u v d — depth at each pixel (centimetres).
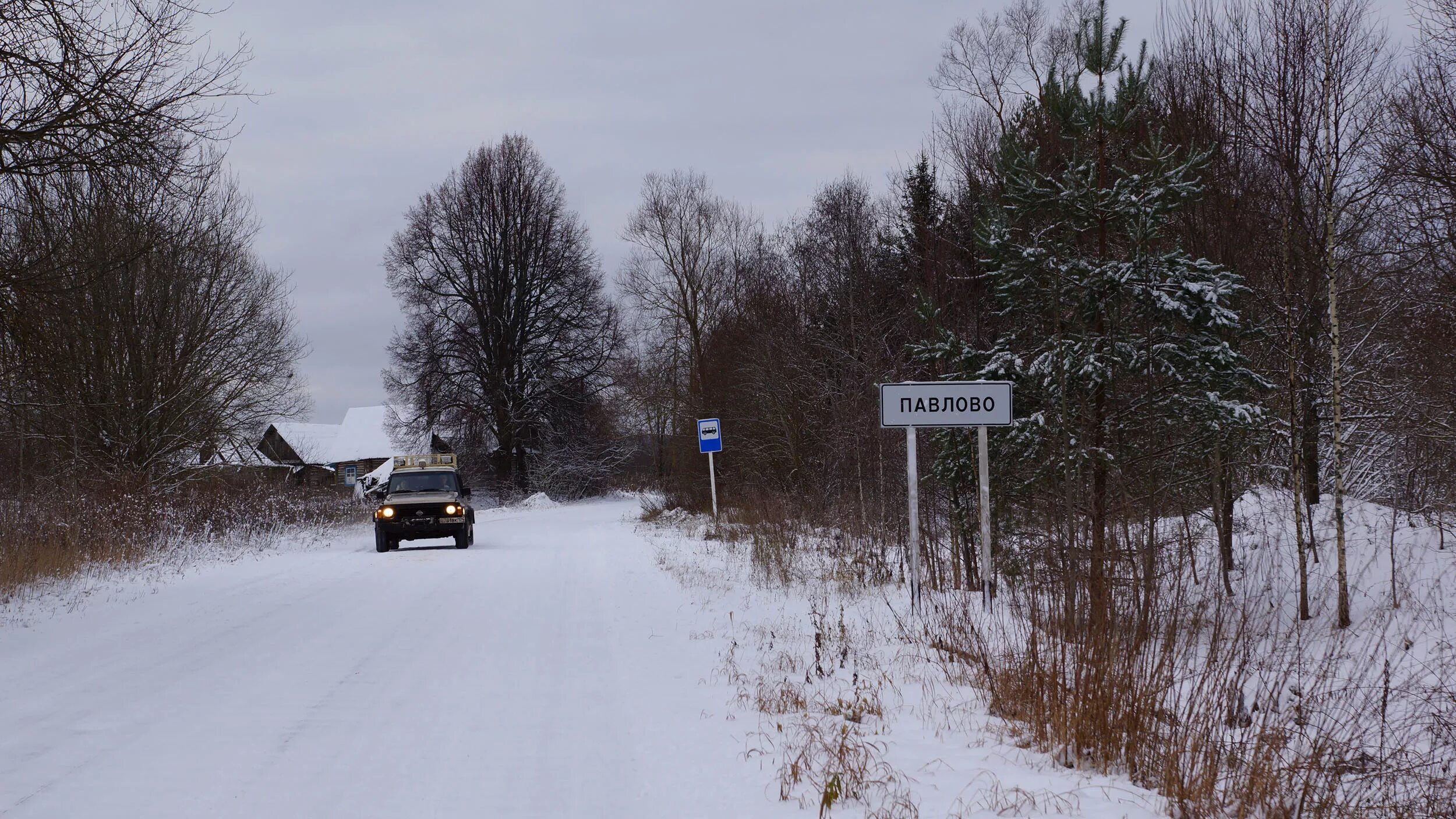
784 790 533
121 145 1159
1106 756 587
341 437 8619
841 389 2912
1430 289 1645
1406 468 1791
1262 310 1409
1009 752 618
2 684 838
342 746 640
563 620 1200
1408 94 1492
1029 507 1268
